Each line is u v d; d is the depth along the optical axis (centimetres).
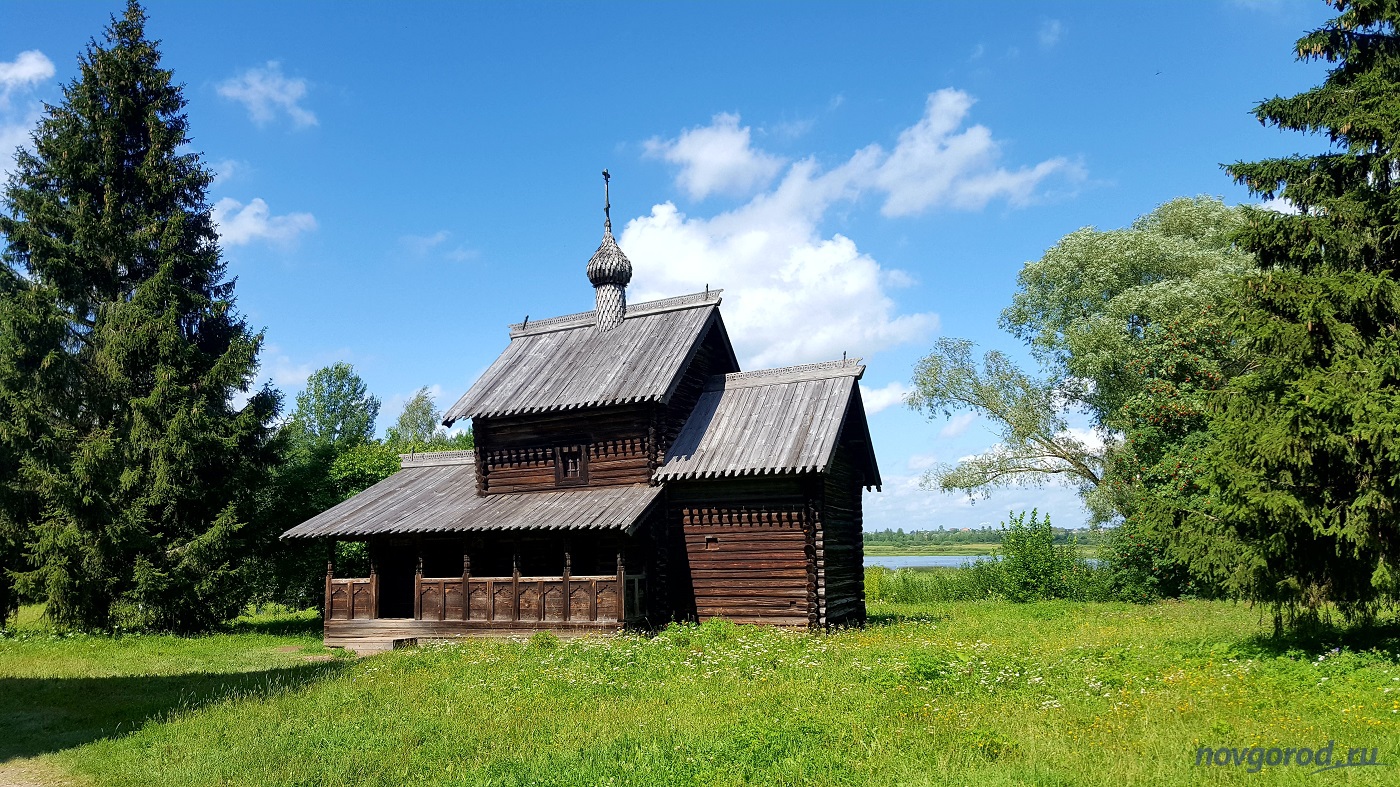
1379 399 1184
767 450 2155
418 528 2166
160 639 2366
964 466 4031
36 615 3200
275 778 915
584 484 2295
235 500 2677
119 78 2716
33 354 2489
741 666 1465
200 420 2561
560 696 1298
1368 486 1238
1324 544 1310
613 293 2667
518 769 898
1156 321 3362
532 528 2047
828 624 2142
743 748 927
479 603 2123
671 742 981
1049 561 3297
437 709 1238
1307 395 1222
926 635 2009
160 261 2680
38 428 2441
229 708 1298
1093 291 3794
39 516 2527
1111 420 3622
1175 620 2248
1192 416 2956
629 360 2398
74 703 1462
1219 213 3919
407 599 2475
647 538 2166
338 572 3098
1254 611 2334
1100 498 3331
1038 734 952
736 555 2164
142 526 2505
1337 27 1429
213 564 2556
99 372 2592
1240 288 1364
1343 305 1288
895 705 1105
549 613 2047
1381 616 1623
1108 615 2492
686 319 2533
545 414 2352
